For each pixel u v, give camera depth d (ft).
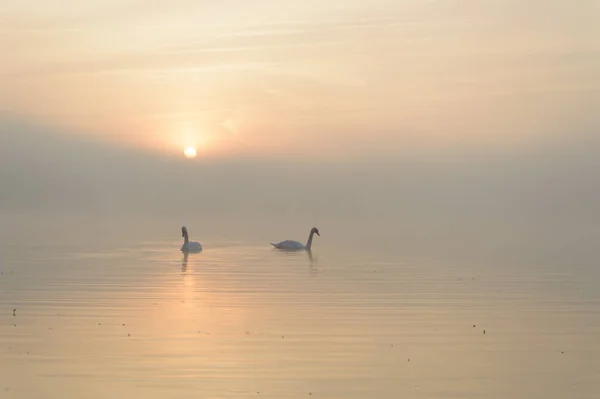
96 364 54.24
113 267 115.85
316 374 52.19
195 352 57.88
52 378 50.85
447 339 62.85
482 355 57.67
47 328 66.49
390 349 59.36
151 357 56.24
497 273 109.70
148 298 83.41
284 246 155.84
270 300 82.38
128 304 79.25
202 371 52.65
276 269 114.01
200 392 48.06
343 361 55.57
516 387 49.67
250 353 57.62
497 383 50.52
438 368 53.88
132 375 51.60
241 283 96.43
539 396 47.93
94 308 76.69
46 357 56.13
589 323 69.87
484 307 78.33
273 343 61.05
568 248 161.58
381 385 49.83
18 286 92.79
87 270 111.24
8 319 70.59
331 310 76.18
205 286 93.35
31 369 52.95
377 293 87.86
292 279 101.09
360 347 59.88
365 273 108.78
